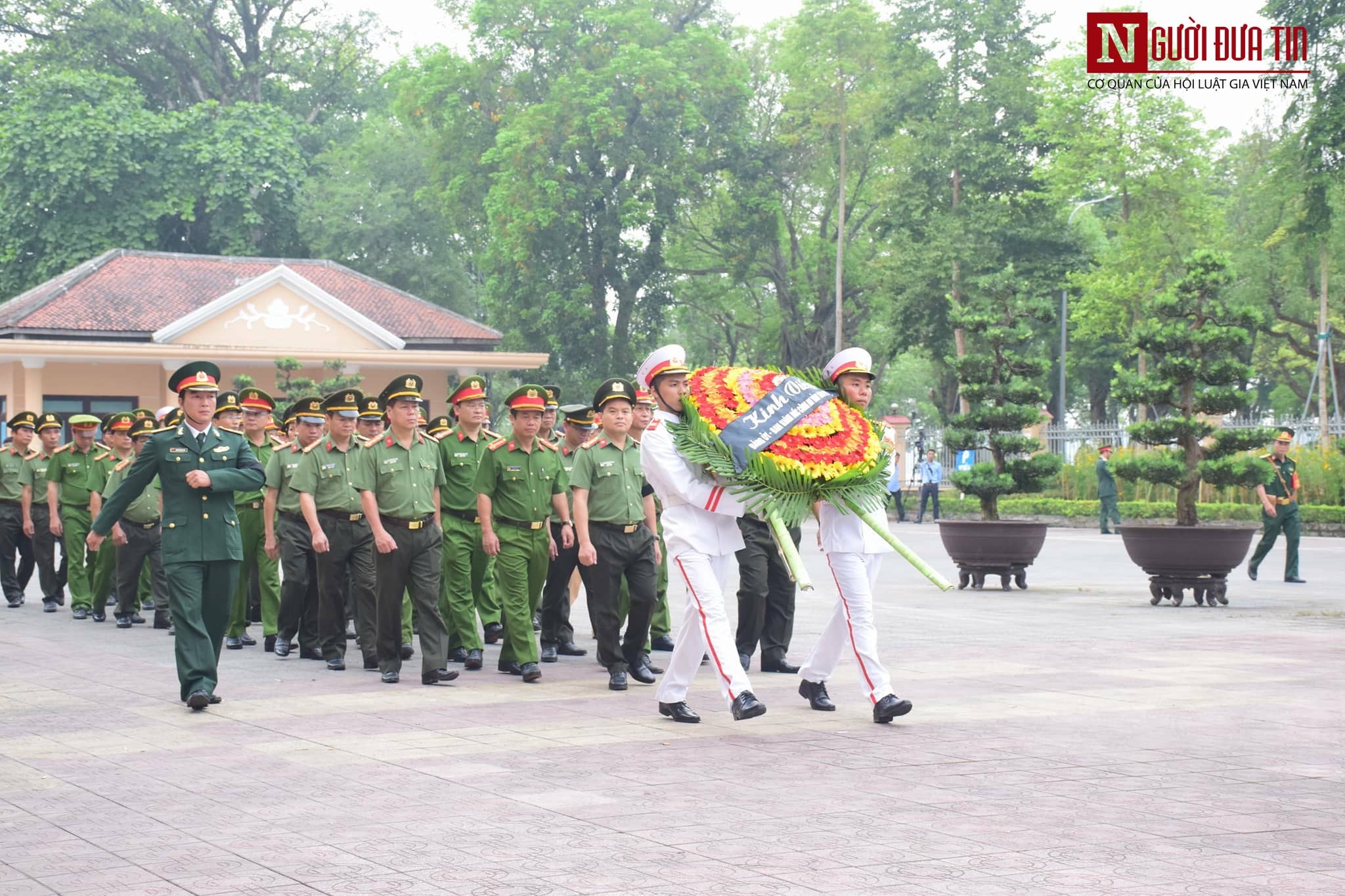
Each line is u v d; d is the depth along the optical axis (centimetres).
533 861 512
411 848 533
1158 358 1642
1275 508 1873
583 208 4997
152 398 3888
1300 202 3847
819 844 534
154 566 1450
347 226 5269
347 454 1102
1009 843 534
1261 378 6241
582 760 704
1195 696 897
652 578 984
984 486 1820
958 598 1669
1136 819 573
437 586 1013
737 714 781
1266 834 547
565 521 1070
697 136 5119
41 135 4869
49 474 1573
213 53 5925
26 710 885
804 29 4825
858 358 871
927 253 4359
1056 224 4566
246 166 5078
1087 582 1920
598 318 5091
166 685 1007
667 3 5300
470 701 913
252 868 508
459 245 6019
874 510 825
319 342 3959
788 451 802
